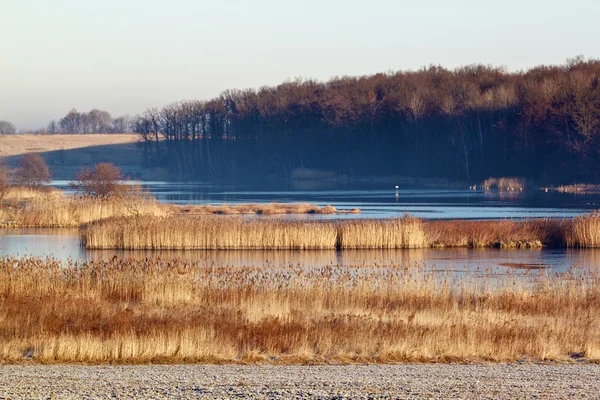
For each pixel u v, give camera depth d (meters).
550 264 139.00
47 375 54.25
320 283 94.38
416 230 167.50
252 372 56.06
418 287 94.81
